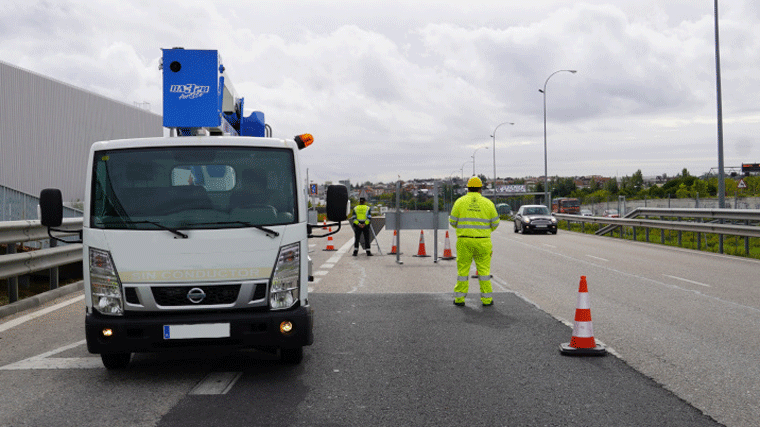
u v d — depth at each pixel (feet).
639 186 507.71
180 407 15.34
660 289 37.45
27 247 45.16
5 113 97.09
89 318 17.19
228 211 17.87
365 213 63.05
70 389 16.98
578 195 434.71
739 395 16.39
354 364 19.61
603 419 14.48
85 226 17.69
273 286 17.61
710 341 23.02
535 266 51.57
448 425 14.06
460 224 31.14
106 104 121.90
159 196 17.83
